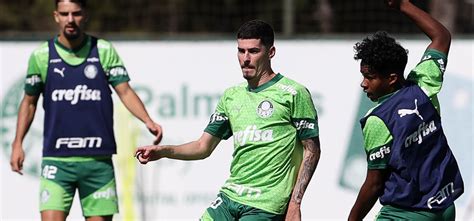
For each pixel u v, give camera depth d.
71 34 25.58
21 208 32.75
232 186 20.77
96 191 26.00
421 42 32.94
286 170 20.52
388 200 18.50
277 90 20.52
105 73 26.09
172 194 32.75
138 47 33.09
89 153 25.88
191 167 32.78
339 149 32.94
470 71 32.97
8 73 32.97
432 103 18.80
